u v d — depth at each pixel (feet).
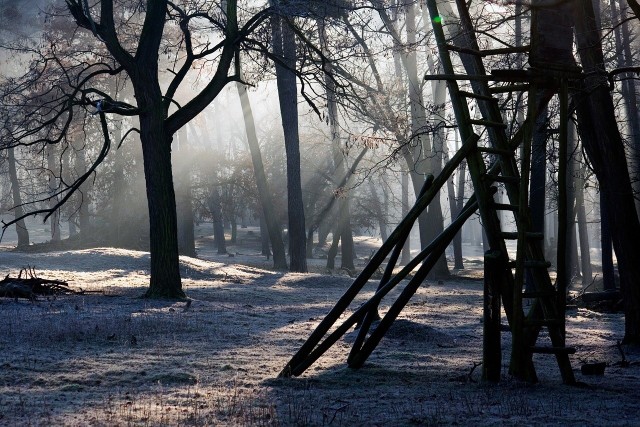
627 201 53.26
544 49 33.78
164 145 81.56
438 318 69.87
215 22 85.05
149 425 24.43
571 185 132.16
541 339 55.98
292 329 57.72
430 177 34.78
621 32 110.52
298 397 30.45
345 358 43.45
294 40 110.22
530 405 28.50
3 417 25.70
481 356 45.91
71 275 104.73
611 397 30.73
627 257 53.36
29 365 37.86
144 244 176.76
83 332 50.47
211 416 26.00
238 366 39.19
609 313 87.66
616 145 53.11
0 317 59.16
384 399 30.07
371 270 35.17
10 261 117.50
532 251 33.53
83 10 86.33
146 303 74.02
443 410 27.37
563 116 33.94
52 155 176.45
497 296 33.37
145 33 81.30
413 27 134.82
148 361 40.19
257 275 123.95
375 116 94.02
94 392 31.19
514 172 34.63
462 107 34.27
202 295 87.30
